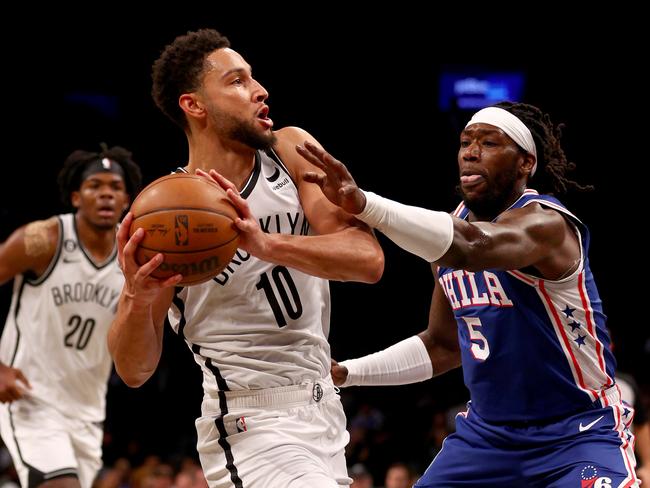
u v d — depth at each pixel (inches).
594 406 143.6
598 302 146.3
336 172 119.3
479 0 538.0
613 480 134.0
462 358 151.5
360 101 548.7
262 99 133.5
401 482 328.5
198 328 136.4
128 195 225.8
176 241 113.6
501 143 145.3
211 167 135.0
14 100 547.2
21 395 202.8
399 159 547.5
